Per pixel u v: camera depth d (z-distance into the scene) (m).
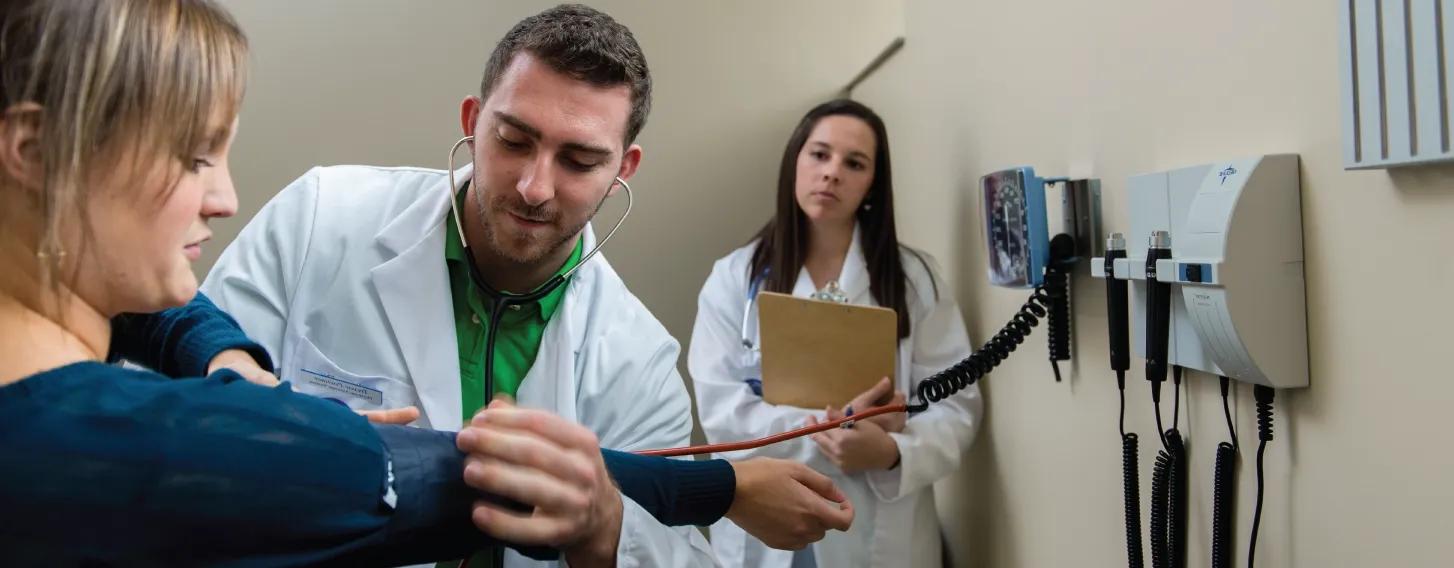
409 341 1.03
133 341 0.75
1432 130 0.63
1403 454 0.70
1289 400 0.84
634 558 0.69
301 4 2.03
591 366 1.12
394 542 0.50
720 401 1.63
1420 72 0.64
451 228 1.09
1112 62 1.11
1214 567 0.91
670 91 2.21
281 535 0.44
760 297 1.44
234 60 0.48
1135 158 1.06
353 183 1.19
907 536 1.55
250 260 1.09
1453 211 0.65
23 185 0.42
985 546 1.62
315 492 0.46
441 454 0.54
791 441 1.48
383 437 0.53
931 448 1.48
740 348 1.72
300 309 1.06
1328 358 0.79
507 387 1.08
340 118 2.05
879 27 2.28
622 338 1.17
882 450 1.43
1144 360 1.04
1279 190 0.81
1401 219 0.70
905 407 1.20
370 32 2.06
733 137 2.23
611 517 0.64
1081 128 1.19
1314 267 0.80
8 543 0.39
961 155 1.65
